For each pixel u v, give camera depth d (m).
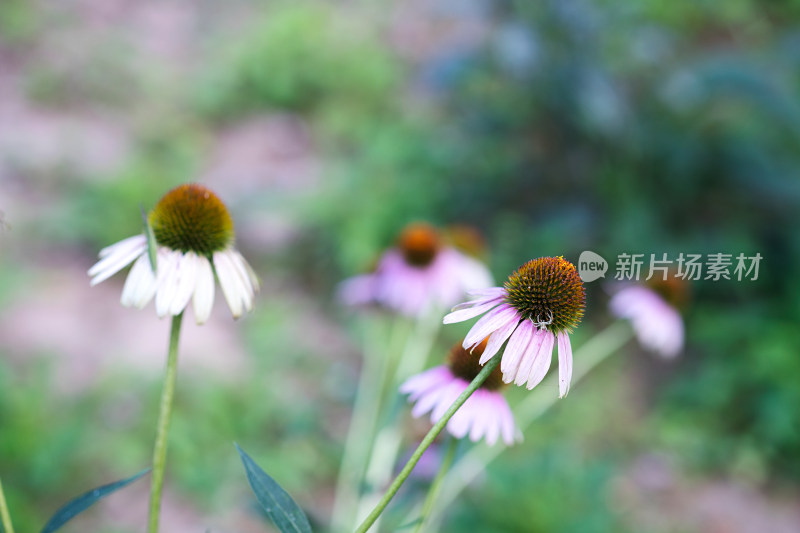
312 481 1.86
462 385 0.89
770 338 2.23
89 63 3.58
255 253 2.68
